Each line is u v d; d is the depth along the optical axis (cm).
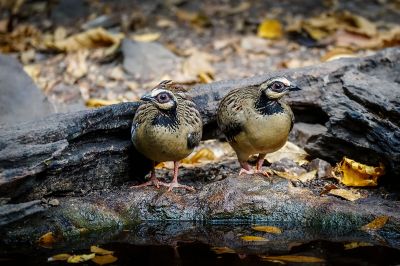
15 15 2044
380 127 1109
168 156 1073
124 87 1571
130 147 1133
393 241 965
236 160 1262
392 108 1124
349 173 1130
